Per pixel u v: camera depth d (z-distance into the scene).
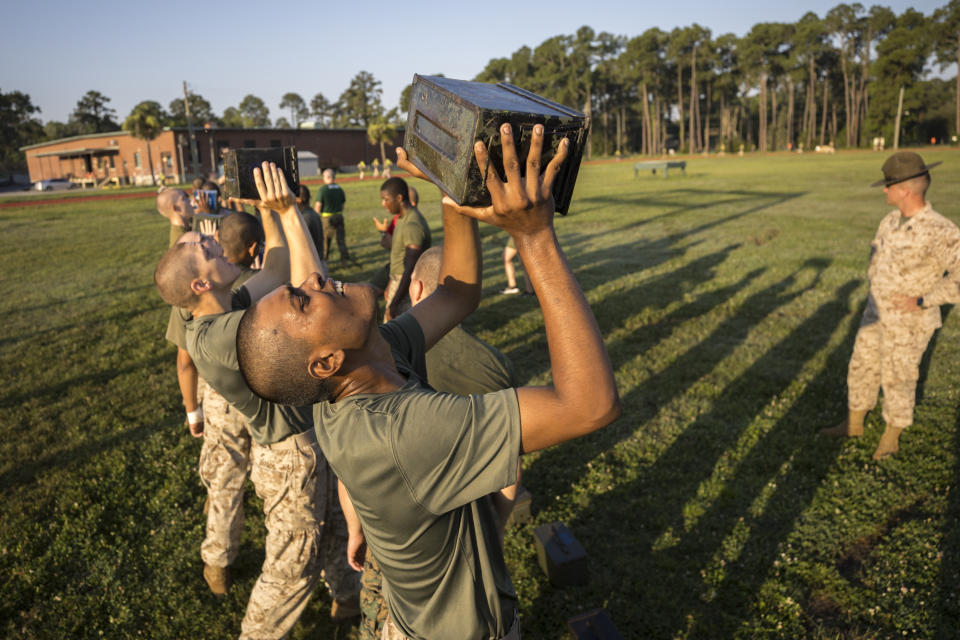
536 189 0.93
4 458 4.82
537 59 107.75
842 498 3.90
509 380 2.38
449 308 1.63
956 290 3.82
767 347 6.64
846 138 98.00
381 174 60.69
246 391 2.30
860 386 4.53
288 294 1.22
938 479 4.00
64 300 10.00
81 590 3.36
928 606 3.00
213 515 3.18
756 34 94.88
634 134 116.12
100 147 68.19
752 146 105.38
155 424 5.36
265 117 157.50
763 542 3.53
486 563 1.38
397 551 1.26
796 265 10.28
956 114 92.94
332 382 1.26
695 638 2.91
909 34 84.25
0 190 68.81
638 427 4.96
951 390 5.29
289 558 2.52
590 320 1.02
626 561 3.42
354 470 1.16
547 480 4.25
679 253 12.02
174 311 3.11
